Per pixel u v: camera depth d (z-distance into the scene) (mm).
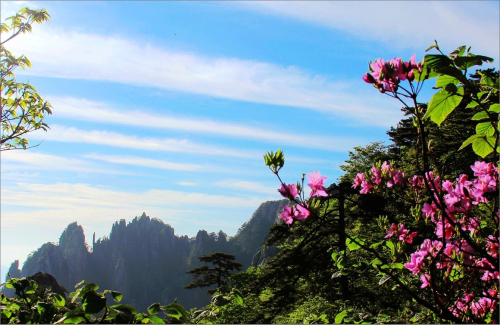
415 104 2268
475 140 2500
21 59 5613
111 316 1797
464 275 2730
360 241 3104
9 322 2154
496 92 2291
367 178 3625
